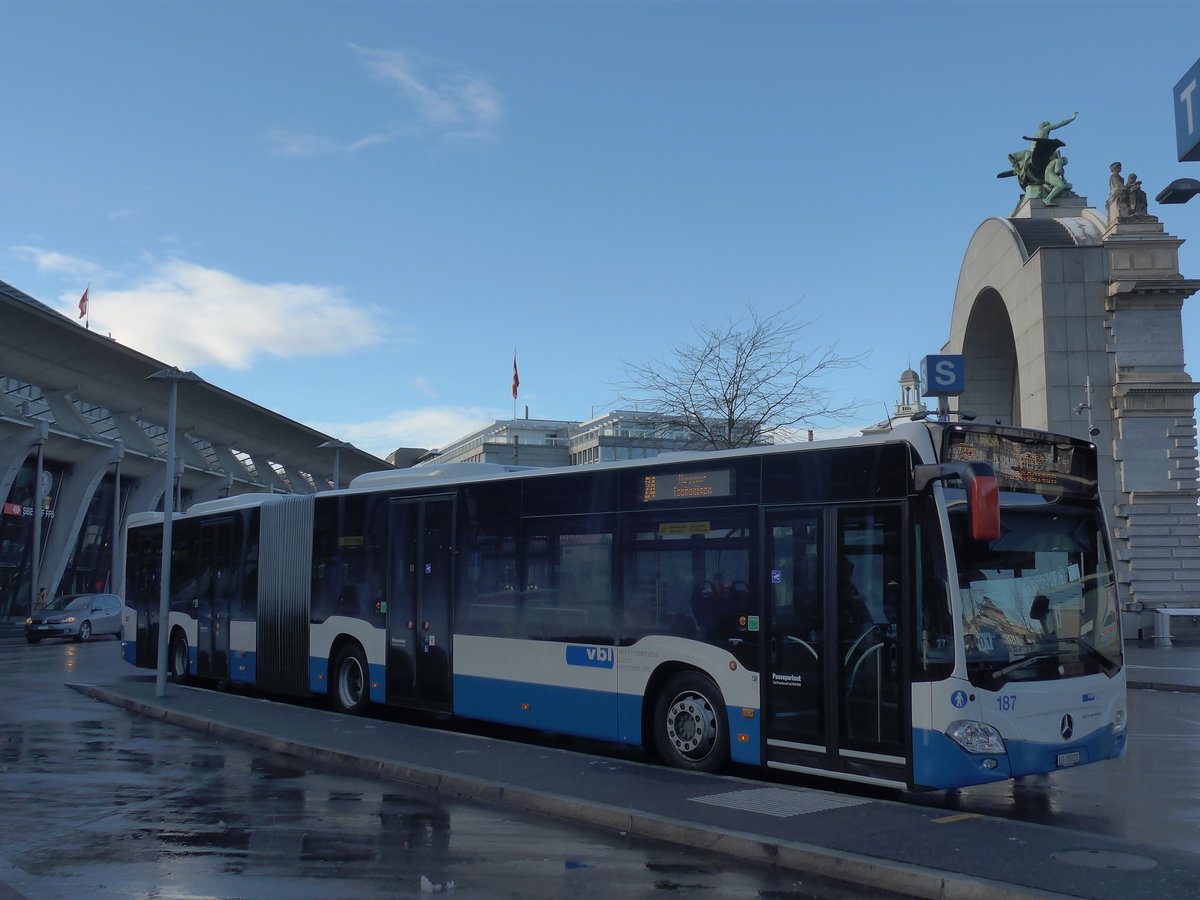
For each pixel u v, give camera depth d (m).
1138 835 8.20
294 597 16.44
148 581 21.62
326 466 76.19
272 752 12.15
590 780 9.49
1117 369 39.12
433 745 11.67
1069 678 8.88
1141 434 38.69
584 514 11.71
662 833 7.82
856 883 6.63
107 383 50.94
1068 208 45.31
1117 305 39.22
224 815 8.75
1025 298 41.31
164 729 14.22
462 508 13.38
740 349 29.69
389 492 14.66
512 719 12.23
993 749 8.31
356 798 9.45
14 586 50.75
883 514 9.01
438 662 13.38
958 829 7.50
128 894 6.46
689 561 10.54
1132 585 38.41
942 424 8.88
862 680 8.92
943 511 8.60
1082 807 9.27
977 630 8.49
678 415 29.69
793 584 9.60
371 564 14.83
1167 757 12.22
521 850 7.55
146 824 8.42
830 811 8.15
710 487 10.45
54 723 14.92
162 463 57.88
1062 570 9.22
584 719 11.35
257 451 67.62
